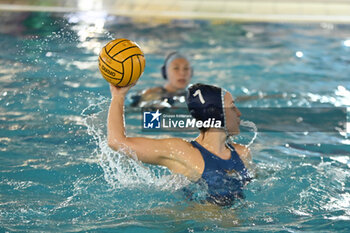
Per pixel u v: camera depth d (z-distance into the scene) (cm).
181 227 935
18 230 912
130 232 916
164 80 1989
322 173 1201
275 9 3170
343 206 1029
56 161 1232
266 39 2598
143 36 2547
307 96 1841
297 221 962
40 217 969
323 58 2308
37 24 2470
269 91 1889
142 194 1062
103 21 2678
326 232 916
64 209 1005
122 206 1020
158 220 962
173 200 1037
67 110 1523
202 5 3222
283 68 2167
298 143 1419
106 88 1675
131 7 3061
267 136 1462
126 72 978
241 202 1028
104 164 1143
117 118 994
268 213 991
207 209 999
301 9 3170
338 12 3098
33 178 1143
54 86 1689
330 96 1842
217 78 2017
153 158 1006
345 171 1223
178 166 1026
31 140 1348
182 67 1803
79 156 1262
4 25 2473
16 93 1642
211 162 1026
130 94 1820
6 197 1049
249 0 3362
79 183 1120
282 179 1145
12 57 1961
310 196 1068
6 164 1210
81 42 1655
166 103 1752
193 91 1035
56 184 1117
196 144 1047
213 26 2812
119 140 973
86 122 1218
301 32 2725
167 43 2472
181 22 2852
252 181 1095
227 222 954
